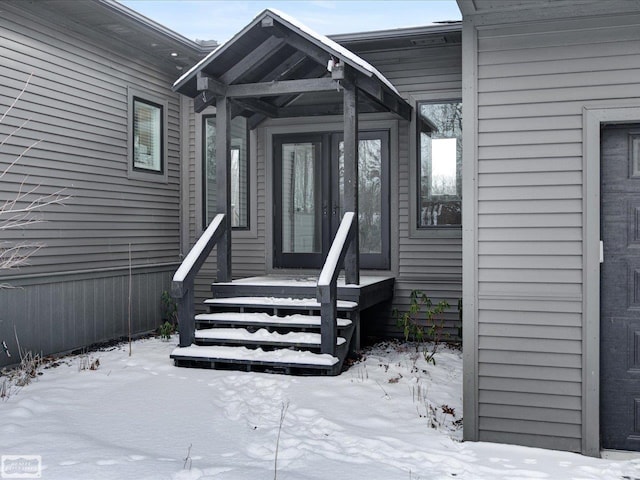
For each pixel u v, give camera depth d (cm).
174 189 994
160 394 566
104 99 833
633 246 451
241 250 988
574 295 447
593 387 442
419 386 585
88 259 805
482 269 464
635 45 436
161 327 869
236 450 432
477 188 464
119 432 466
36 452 408
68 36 769
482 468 403
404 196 901
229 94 777
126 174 877
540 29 451
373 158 923
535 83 453
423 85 891
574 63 446
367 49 897
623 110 438
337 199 942
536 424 454
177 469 380
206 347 689
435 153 893
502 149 460
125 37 852
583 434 443
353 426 484
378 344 845
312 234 957
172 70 983
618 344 453
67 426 474
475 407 463
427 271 888
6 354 683
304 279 862
